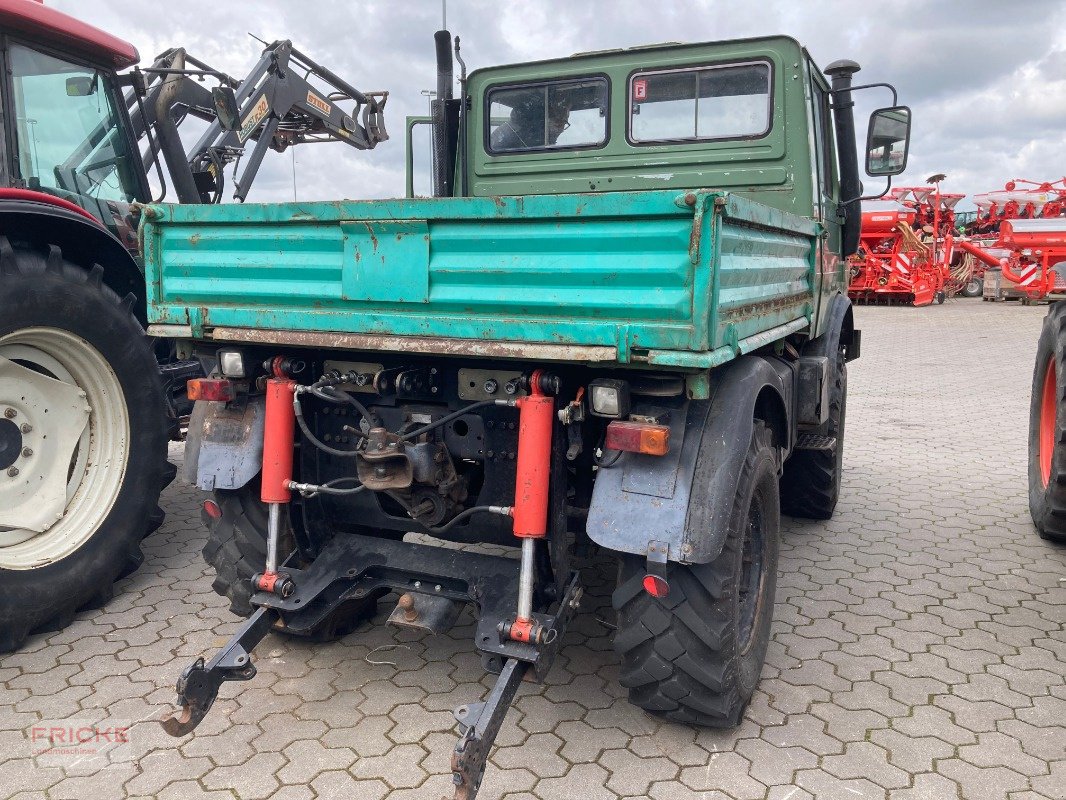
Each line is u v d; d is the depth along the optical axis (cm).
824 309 448
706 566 258
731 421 256
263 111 636
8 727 287
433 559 301
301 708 300
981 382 1065
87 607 383
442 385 296
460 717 230
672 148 423
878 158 414
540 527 255
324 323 277
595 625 367
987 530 494
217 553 330
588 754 273
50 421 368
